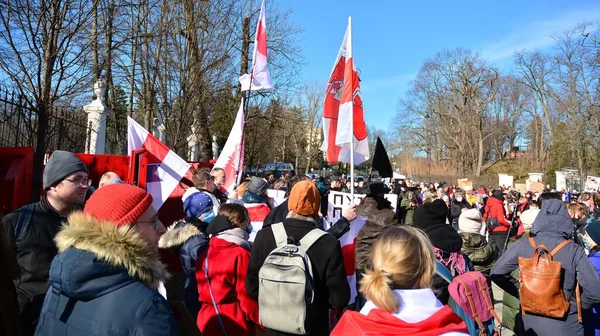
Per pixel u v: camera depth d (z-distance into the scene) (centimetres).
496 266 383
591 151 3541
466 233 428
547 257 344
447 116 5306
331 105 573
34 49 479
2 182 450
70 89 532
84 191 285
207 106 1324
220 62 1145
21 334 209
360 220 454
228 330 339
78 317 176
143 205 204
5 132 538
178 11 1031
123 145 1062
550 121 5278
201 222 435
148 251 191
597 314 382
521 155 6141
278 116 2114
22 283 253
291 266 296
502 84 5619
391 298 186
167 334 174
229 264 343
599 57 3039
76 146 757
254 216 538
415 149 5584
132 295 175
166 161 543
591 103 3459
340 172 4731
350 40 535
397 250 196
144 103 1141
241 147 698
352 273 441
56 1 476
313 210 333
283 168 2934
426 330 179
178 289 487
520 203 1338
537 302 340
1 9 465
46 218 272
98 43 570
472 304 312
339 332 191
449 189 1803
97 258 175
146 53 986
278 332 302
